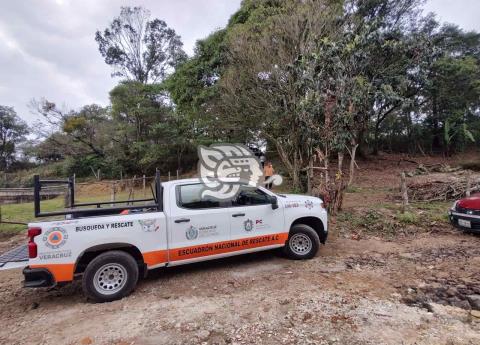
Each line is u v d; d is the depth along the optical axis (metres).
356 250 6.04
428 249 5.95
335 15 11.64
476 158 23.05
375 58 8.35
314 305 3.70
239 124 14.55
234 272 4.98
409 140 29.38
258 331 3.18
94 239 4.05
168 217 4.50
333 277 4.62
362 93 7.64
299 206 5.54
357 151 24.66
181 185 4.82
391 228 7.49
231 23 16.95
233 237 4.91
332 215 8.48
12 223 9.73
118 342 3.07
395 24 20.41
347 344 2.88
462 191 10.80
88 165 30.78
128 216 4.31
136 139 28.50
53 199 17.11
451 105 26.08
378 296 3.93
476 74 24.05
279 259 5.57
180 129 27.05
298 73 9.04
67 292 4.54
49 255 3.86
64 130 29.67
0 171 44.19
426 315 3.40
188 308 3.77
